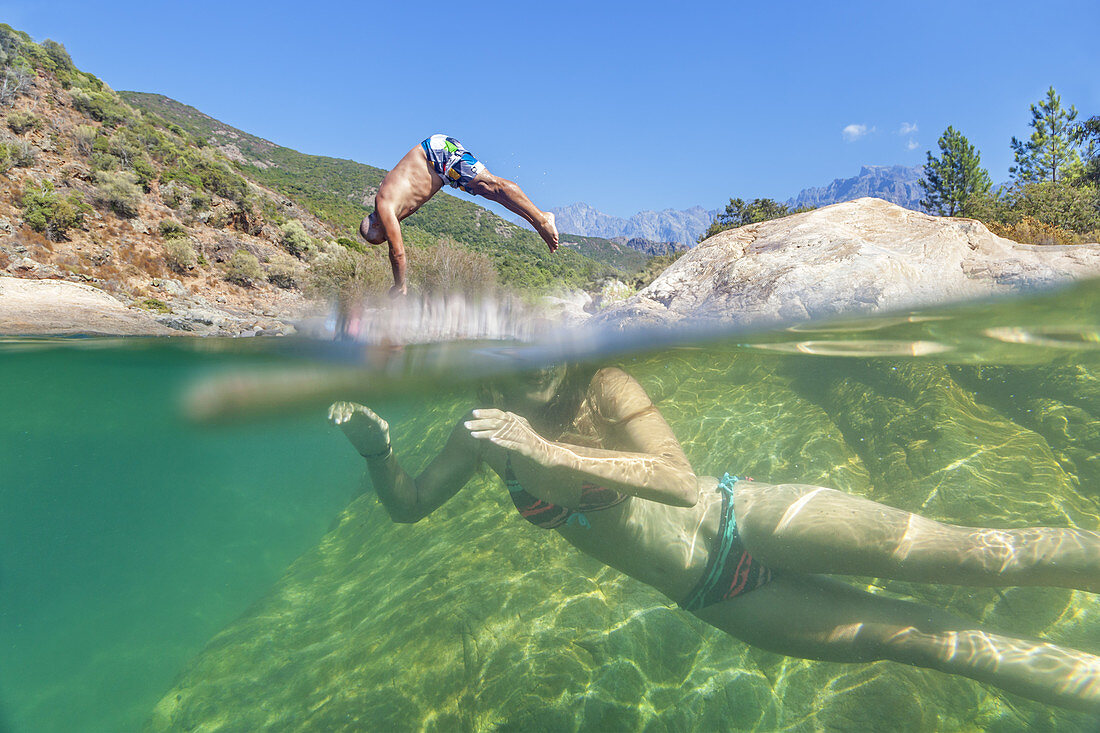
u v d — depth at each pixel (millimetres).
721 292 5570
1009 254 4957
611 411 2727
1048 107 38531
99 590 6406
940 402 4266
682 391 5629
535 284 7312
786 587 2725
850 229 5824
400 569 5105
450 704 3438
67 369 6555
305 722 3629
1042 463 3750
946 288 4562
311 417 6336
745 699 3057
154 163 43250
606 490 2650
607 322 5742
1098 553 2340
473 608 4023
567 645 3555
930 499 3662
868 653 2596
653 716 3078
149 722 4258
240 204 41750
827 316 4422
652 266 14758
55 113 42844
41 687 4844
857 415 4688
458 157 3008
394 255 2955
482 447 2957
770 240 6094
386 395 5754
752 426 5008
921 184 41750
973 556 2393
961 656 2441
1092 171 35188
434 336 4500
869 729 2781
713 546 2723
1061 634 2924
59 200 30562
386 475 2953
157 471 9398
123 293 25188
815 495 2641
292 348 5059
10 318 12805
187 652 5219
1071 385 4238
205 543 7395
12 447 8602
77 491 9695
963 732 2654
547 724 3131
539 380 2865
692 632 3490
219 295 30641
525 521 5059
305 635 4633
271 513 8227
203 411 5840
